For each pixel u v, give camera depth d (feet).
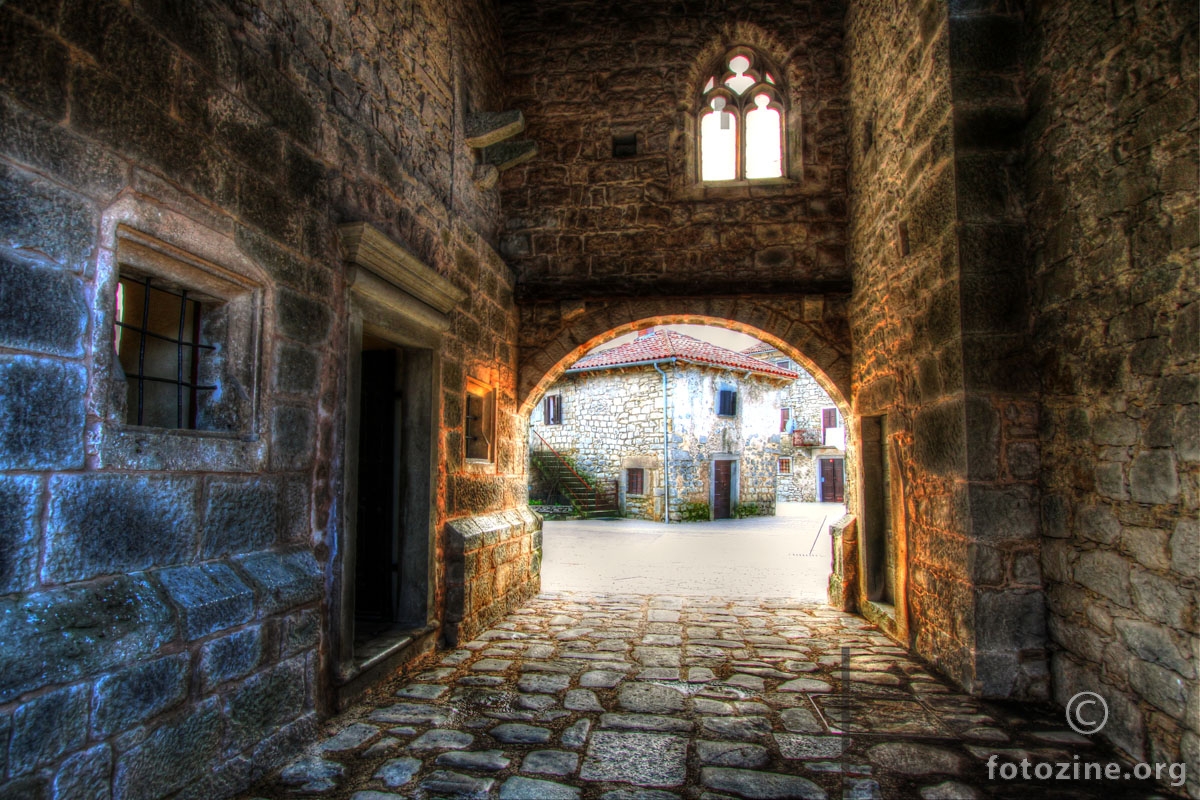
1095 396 9.29
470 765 8.26
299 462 9.07
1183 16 7.73
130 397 7.42
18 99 5.33
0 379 5.16
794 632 15.19
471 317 15.71
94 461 5.95
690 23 19.99
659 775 8.05
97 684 5.71
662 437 51.42
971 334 10.90
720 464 55.26
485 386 16.71
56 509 5.58
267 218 8.45
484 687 11.19
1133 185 8.50
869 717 9.89
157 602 6.42
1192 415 7.52
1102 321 9.12
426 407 13.26
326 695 9.63
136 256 6.73
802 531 43.29
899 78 13.92
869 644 14.12
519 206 19.90
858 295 17.53
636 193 19.65
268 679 8.00
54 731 5.32
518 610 17.40
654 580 22.66
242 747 7.52
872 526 16.87
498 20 20.07
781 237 19.03
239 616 7.41
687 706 10.38
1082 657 9.57
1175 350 7.79
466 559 14.15
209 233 7.41
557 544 34.58
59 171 5.66
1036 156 10.71
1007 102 11.13
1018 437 10.76
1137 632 8.38
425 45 13.96
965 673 10.93
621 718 9.87
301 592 8.59
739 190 19.34
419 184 13.08
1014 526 10.66
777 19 19.53
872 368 16.26
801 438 81.51
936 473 12.14
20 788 5.05
